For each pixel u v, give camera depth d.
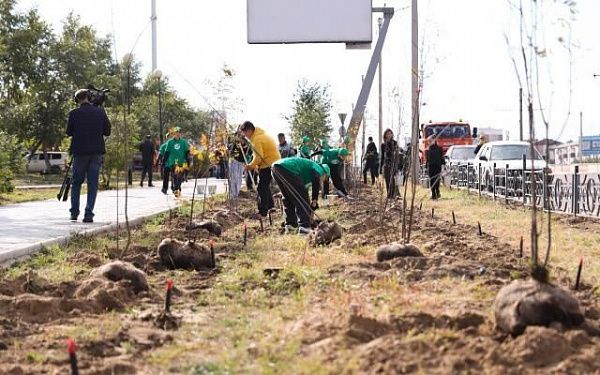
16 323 7.31
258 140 17.92
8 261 11.30
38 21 72.31
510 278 9.18
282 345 6.41
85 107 16.62
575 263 11.34
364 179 35.88
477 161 31.98
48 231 14.69
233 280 9.62
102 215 18.98
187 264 10.81
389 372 5.55
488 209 23.08
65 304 7.91
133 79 67.75
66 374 5.84
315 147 36.81
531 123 7.41
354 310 7.03
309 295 8.57
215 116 17.62
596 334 6.39
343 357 5.93
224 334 7.05
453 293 8.29
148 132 70.06
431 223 16.78
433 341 6.16
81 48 72.31
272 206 18.55
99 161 16.83
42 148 78.62
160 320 7.48
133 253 12.13
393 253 10.48
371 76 37.34
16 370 5.86
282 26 36.22
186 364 6.15
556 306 6.33
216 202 24.31
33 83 72.31
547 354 5.73
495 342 6.12
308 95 44.25
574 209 19.34
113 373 5.92
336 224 13.84
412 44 17.94
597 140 77.12
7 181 30.84
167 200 25.56
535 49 7.33
